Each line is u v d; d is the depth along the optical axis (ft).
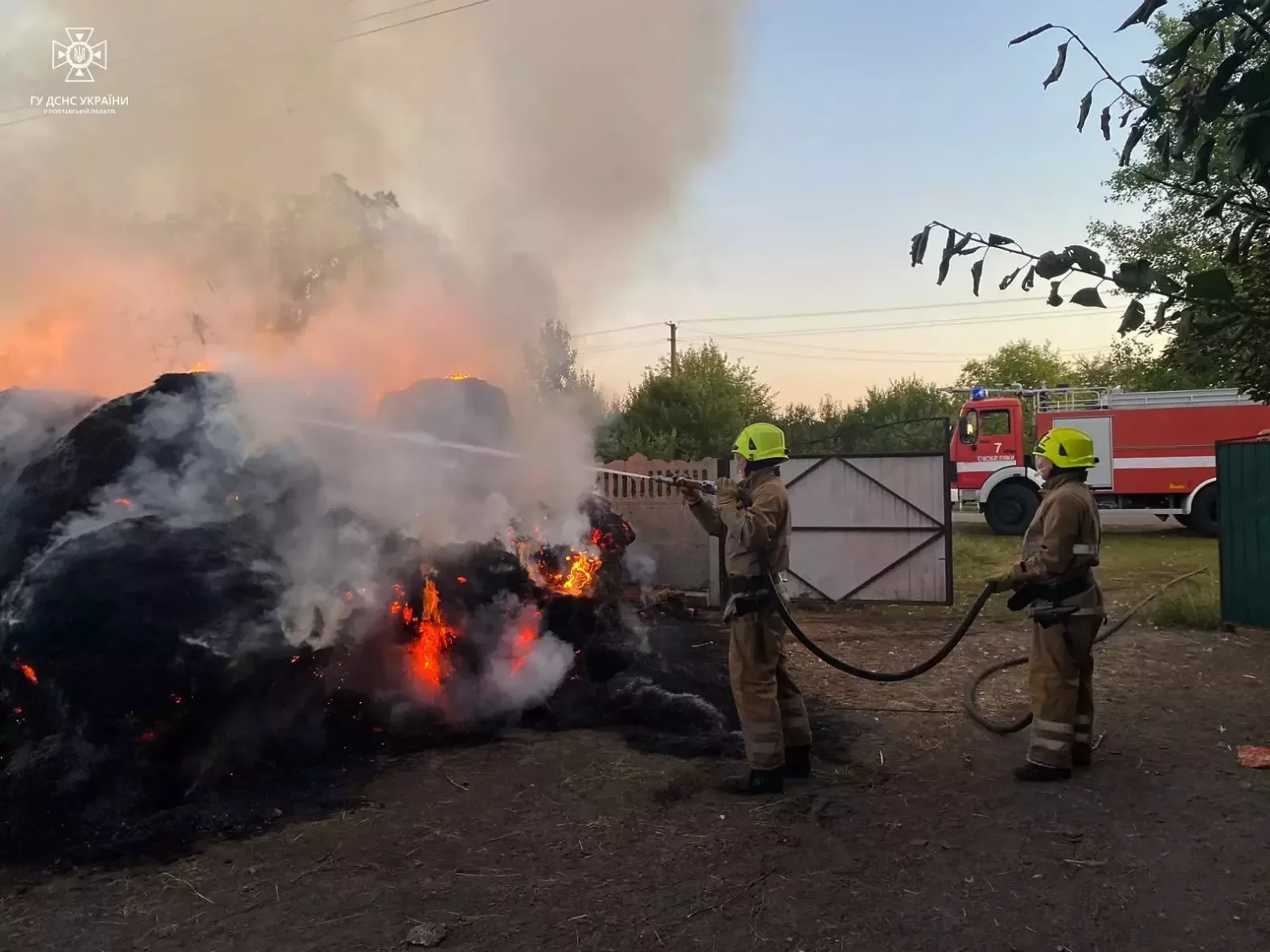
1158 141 7.12
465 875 10.85
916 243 6.80
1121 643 24.08
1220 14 6.30
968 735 16.51
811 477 31.96
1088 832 12.08
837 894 10.40
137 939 9.45
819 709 18.24
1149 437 57.26
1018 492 57.77
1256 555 24.89
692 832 12.09
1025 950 9.23
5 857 11.18
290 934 9.54
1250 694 18.97
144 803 12.30
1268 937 9.43
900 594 31.30
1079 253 6.22
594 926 9.70
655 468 31.53
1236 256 7.31
